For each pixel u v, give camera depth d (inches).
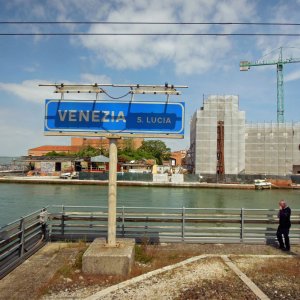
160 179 2625.5
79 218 381.7
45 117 316.5
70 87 314.2
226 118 3304.6
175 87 312.8
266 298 215.3
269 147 3361.2
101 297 217.0
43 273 267.4
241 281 243.9
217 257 304.7
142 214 386.3
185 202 1663.4
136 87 314.2
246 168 3376.0
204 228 371.6
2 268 263.3
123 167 3368.6
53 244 357.4
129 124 314.5
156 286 235.1
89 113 315.9
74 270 270.2
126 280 247.3
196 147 3309.5
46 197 1742.1
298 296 219.8
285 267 277.0
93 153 3705.7
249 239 369.4
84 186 2415.1
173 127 314.7
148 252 319.6
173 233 375.2
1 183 2578.7
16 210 1254.9
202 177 2657.5
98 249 279.1
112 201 293.3
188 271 265.9
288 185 2541.8
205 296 218.2
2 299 217.8
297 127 3326.8
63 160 3189.0
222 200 1781.5
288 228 342.0
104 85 310.2
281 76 5027.1
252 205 1593.3
